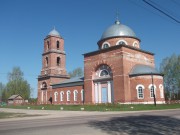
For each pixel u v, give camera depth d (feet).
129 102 147.02
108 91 155.74
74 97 189.47
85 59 172.65
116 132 41.11
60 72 225.35
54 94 212.23
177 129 43.45
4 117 85.20
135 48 159.02
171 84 234.38
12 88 305.94
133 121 57.11
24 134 40.81
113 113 92.27
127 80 149.18
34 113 103.86
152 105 131.23
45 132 42.47
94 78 165.68
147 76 146.72
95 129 45.06
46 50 230.07
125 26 176.14
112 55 155.43
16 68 316.60
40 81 230.48
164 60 241.35
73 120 64.80
